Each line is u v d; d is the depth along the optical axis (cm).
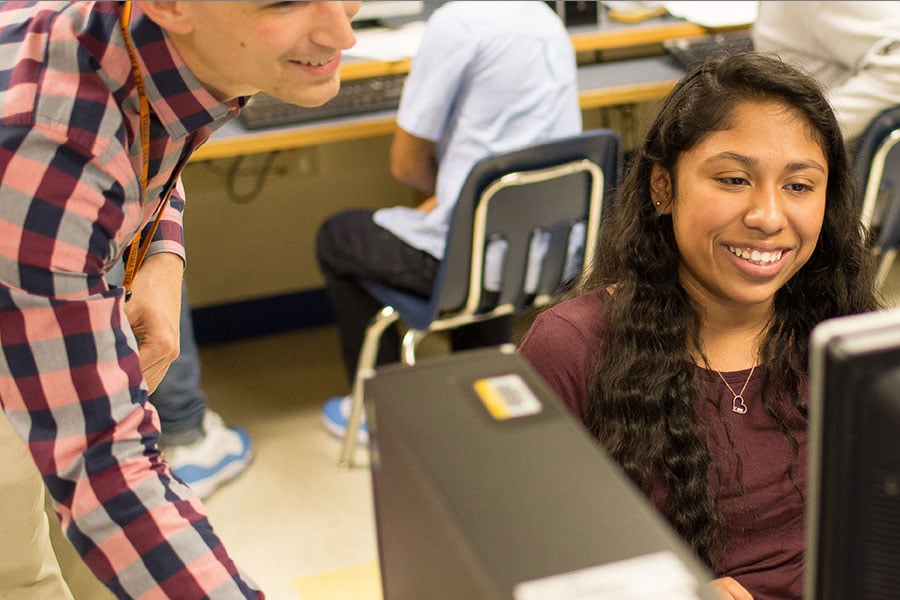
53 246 84
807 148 113
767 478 122
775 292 124
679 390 121
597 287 129
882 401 42
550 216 221
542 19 233
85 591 153
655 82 271
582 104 265
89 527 90
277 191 329
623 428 121
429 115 231
